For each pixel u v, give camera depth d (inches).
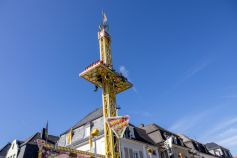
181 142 1784.0
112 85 1053.2
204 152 2094.0
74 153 844.0
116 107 1007.6
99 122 1290.6
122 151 1208.8
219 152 2383.1
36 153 1127.0
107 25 1175.6
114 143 924.0
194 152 1913.1
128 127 1358.3
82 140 1277.1
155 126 1727.4
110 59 1099.9
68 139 1373.0
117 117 906.7
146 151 1379.2
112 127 895.1
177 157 1636.3
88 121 1360.7
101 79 1035.9
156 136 1632.6
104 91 1011.3
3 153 1296.8
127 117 886.4
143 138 1445.6
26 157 1078.4
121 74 1071.0
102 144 1173.7
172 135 1747.0
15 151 1138.7
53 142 1517.0
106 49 1108.5
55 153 788.6
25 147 1109.7
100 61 980.6
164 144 1552.7
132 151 1280.8
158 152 1493.6
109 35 1159.0
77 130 1389.0
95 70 990.4
